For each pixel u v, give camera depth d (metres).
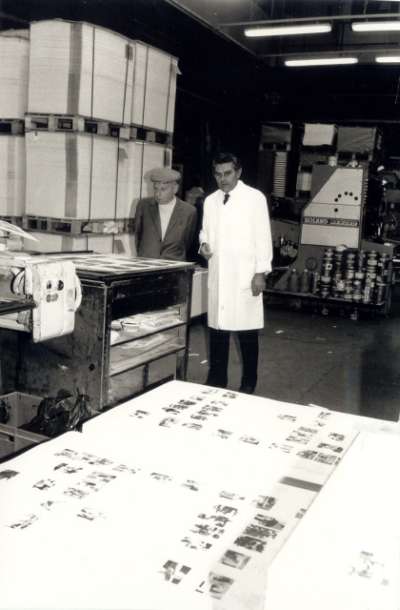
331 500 0.82
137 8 7.55
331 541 0.73
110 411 1.35
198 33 9.28
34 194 4.88
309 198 9.16
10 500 0.95
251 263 4.55
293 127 10.70
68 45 4.54
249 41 10.65
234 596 0.75
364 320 8.81
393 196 14.84
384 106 11.98
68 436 1.21
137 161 5.43
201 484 1.03
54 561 0.81
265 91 12.34
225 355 4.78
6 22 6.13
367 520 0.78
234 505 0.96
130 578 0.78
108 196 5.16
